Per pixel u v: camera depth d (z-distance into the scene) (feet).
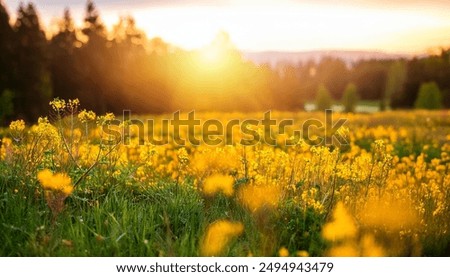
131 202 16.76
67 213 15.38
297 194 16.70
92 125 18.42
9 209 15.60
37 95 107.55
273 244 14.90
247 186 17.15
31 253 13.91
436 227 16.56
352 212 16.03
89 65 116.98
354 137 46.68
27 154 16.99
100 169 17.83
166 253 14.34
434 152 38.22
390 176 19.90
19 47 108.78
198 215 16.43
